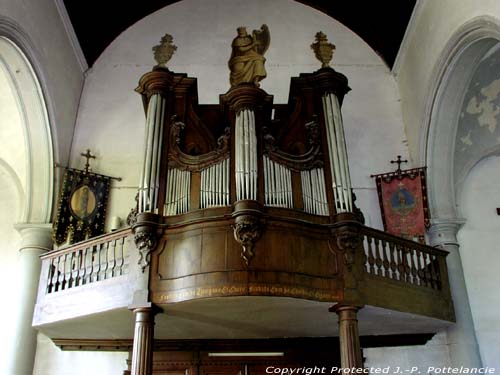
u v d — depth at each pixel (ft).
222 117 37.01
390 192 43.06
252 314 31.94
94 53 49.39
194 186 32.01
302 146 34.63
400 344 39.14
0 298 41.52
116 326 34.27
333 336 38.75
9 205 44.70
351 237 30.60
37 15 38.63
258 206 29.60
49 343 39.40
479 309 39.96
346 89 37.29
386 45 49.34
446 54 38.09
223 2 52.19
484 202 43.29
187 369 38.93
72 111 46.29
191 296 28.22
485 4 32.48
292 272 28.89
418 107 43.68
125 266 30.78
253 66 36.58
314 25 51.75
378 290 31.22
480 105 41.19
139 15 51.34
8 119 42.83
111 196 43.93
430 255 36.86
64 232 40.98
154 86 35.76
